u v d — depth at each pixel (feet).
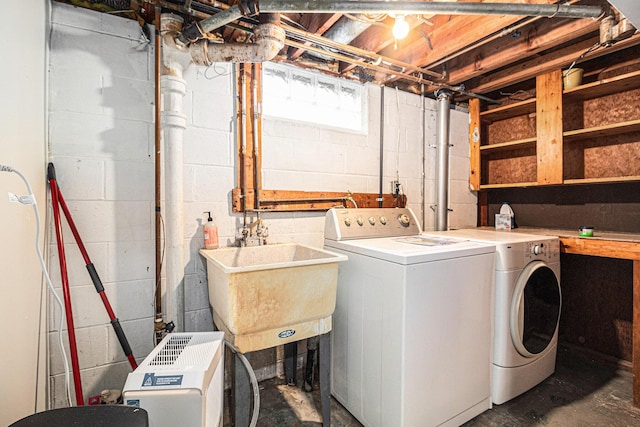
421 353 4.81
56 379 4.93
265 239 6.60
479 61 7.71
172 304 5.39
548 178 7.89
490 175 10.52
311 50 6.52
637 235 6.86
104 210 5.27
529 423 5.45
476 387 5.60
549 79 7.86
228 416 5.87
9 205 3.34
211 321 6.21
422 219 9.28
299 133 7.20
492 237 6.75
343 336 5.98
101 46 5.21
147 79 5.59
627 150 7.47
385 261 4.98
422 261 4.79
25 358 3.76
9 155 3.40
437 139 9.26
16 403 3.45
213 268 5.17
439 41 7.09
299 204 7.11
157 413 3.27
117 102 5.34
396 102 8.72
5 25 3.33
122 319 5.42
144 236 5.59
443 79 8.44
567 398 6.16
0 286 3.08
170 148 5.32
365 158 8.18
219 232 6.26
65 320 4.98
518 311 5.85
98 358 5.25
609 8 5.43
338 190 7.76
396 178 8.73
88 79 5.12
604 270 7.84
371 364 5.26
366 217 6.93
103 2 5.20
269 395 6.36
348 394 5.83
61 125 4.92
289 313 4.72
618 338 7.57
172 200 5.35
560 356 7.93
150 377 3.37
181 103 5.38
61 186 4.93
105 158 5.26
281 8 4.39
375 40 7.00
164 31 4.95
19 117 3.69
